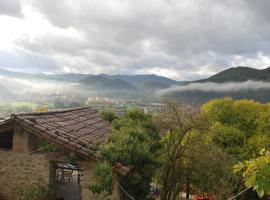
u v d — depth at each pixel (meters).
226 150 26.03
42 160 12.93
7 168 13.16
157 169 16.02
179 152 16.75
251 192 23.98
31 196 12.65
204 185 18.48
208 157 18.08
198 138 17.75
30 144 13.05
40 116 14.26
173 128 16.69
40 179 12.91
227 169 19.08
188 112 16.84
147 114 18.33
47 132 12.48
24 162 13.02
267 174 4.63
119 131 14.67
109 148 12.38
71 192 16.97
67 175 20.81
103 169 11.41
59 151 12.82
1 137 14.11
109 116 21.41
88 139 13.36
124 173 11.88
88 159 12.38
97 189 11.52
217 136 26.58
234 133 26.56
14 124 12.95
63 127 13.96
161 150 16.59
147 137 14.90
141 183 13.55
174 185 17.36
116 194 12.31
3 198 13.10
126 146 12.84
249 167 4.79
